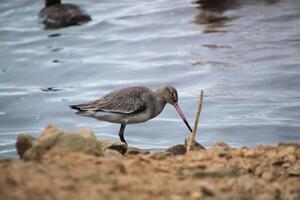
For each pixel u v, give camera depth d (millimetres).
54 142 9641
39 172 8188
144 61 23953
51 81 23031
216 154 10586
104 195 7562
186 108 19844
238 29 25828
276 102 19891
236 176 9367
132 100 14859
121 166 8734
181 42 25250
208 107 19828
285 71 22016
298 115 18875
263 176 9766
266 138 17516
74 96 21406
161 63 23578
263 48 23969
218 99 20312
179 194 7875
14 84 22922
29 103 21031
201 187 7945
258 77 21750
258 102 19953
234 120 18766
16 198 7195
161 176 8734
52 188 7621
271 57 23203
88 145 9695
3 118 20047
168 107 20047
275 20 26312
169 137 18125
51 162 8891
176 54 24219
